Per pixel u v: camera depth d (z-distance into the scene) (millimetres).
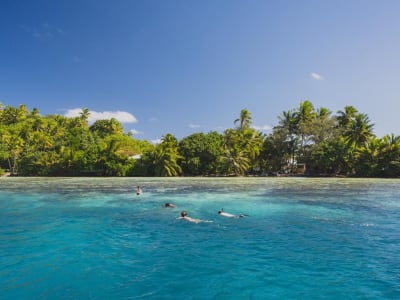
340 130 68312
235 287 7578
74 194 28719
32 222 15664
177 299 6945
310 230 13586
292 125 73188
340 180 50281
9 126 93062
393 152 57375
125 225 14898
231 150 69750
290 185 38906
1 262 9500
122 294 7238
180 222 15562
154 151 69188
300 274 8375
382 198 24344
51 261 9586
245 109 78750
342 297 6984
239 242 11688
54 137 89250
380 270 8641
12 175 73812
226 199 24266
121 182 46781
